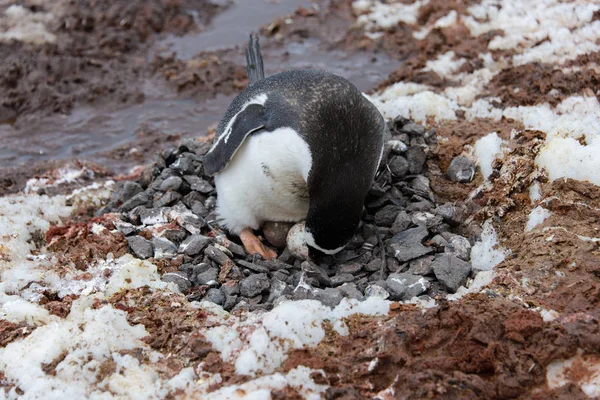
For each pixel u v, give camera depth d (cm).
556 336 823
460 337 833
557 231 986
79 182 1411
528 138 1198
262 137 1001
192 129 1570
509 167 1127
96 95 1680
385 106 1359
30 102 1653
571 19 1616
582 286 895
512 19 1664
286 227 1100
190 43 1853
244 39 1861
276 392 786
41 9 1925
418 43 1752
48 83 1702
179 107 1645
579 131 1195
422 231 1065
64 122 1611
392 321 876
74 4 1938
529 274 939
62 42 1816
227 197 1084
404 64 1639
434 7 1817
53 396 814
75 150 1527
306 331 866
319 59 1759
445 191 1180
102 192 1330
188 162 1250
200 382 823
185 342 884
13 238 1131
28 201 1294
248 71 1337
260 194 1052
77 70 1738
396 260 1044
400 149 1198
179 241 1106
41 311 951
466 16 1727
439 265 992
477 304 880
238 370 829
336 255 1060
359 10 1908
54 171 1440
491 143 1204
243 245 1127
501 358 808
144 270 1022
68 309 962
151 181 1266
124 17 1908
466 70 1554
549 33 1580
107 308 925
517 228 1050
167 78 1733
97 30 1870
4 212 1238
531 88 1411
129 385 823
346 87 998
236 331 876
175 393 815
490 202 1102
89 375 841
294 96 1002
